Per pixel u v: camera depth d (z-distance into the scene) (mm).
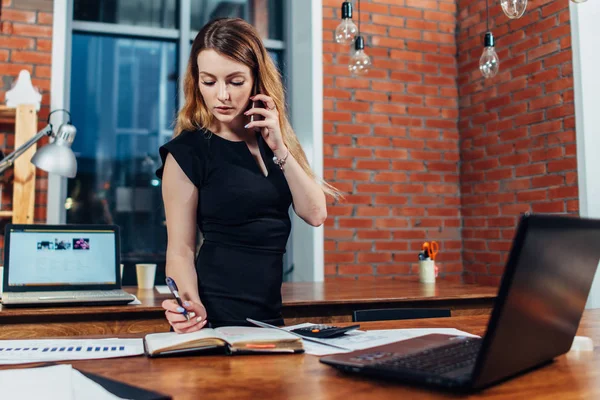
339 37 2633
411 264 3643
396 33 3717
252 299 1374
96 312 1931
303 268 3488
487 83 3586
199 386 794
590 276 922
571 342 995
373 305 2244
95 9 3479
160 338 1075
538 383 817
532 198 3225
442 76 3818
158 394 722
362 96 3605
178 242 1354
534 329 814
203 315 1202
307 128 3498
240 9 3764
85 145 3426
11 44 3035
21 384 729
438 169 3760
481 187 3617
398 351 934
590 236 843
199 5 3691
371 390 773
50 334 1909
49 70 3082
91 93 3463
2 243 2887
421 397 739
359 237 3543
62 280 2182
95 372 879
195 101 1438
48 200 3004
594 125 2928
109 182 3459
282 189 1433
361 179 3572
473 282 3650
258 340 1020
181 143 1392
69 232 2252
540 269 755
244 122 1465
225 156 1396
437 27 3824
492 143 3535
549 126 3125
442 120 3797
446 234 3742
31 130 2764
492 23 3549
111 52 3525
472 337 1057
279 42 3740
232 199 1373
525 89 3291
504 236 3416
